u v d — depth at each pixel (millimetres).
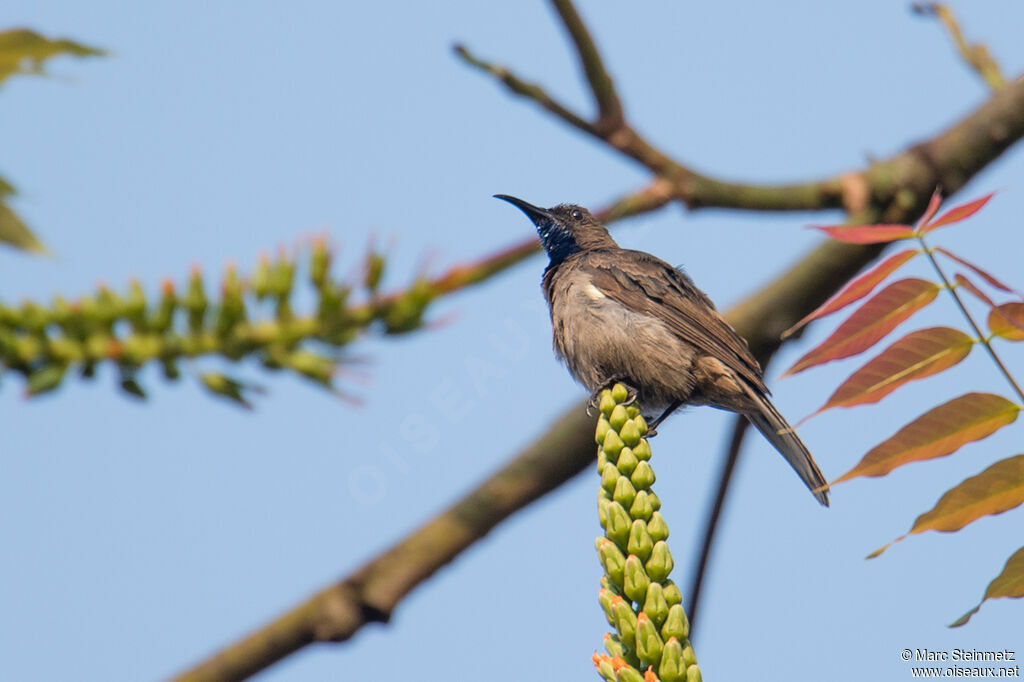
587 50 10391
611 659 5891
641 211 10711
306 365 7586
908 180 11469
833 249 12016
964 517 6012
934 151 11672
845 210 11508
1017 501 5973
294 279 7684
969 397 5875
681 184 10711
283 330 7602
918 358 5965
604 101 10578
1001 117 11742
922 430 5898
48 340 7121
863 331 6098
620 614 5980
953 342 5953
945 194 11656
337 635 10172
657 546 6141
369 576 10469
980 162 11773
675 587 6070
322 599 10297
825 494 12039
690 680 5875
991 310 5891
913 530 6078
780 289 12234
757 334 12250
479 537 10898
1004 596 6070
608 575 6262
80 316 7172
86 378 7312
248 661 10055
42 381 7105
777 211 11211
